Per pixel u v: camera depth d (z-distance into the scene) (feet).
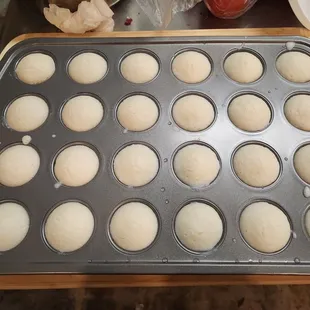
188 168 0.89
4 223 0.84
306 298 0.88
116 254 0.81
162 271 0.78
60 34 1.12
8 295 0.89
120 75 1.04
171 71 1.04
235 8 1.15
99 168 0.92
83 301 0.89
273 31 1.11
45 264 0.79
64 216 0.85
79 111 0.98
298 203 0.86
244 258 0.80
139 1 1.19
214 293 0.89
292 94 1.00
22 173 0.91
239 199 0.87
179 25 1.21
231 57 1.06
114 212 0.86
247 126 0.96
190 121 0.96
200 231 0.82
